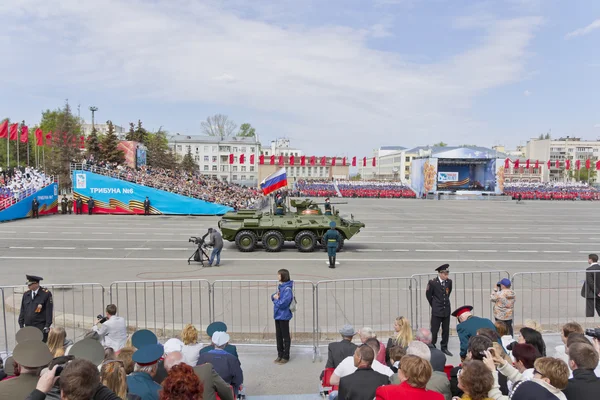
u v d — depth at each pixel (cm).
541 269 1733
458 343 923
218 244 1734
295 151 12912
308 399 649
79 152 5609
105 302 1198
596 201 7388
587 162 8188
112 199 3903
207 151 10438
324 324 1023
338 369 559
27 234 2581
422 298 1265
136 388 434
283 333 805
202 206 3894
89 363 342
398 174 12112
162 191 3891
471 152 7456
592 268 1059
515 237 2658
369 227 3144
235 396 582
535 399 391
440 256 1995
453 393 532
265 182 2297
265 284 1440
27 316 832
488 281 1515
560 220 3800
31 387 391
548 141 13200
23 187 3594
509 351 607
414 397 386
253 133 11638
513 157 12550
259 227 2055
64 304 1116
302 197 7425
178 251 2067
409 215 4194
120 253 2009
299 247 2067
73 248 2125
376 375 471
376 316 1088
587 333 548
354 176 16512
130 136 6419
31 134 7019
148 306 1164
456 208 5238
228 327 987
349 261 1853
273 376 754
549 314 1066
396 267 1739
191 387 356
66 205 3931
